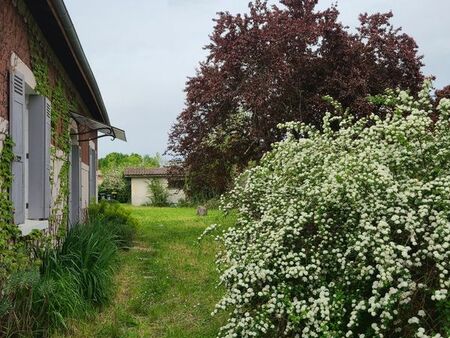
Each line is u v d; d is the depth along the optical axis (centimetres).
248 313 390
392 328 367
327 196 391
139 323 559
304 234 418
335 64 1136
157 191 3816
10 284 455
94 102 1175
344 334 369
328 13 1155
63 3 562
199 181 1378
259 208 475
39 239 646
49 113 709
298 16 1206
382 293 368
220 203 517
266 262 397
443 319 337
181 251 1080
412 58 1134
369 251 371
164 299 664
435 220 360
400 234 376
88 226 820
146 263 939
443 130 419
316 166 443
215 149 1302
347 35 1141
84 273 587
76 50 726
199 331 523
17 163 555
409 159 416
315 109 1141
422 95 437
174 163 1401
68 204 930
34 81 664
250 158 1291
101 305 596
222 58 1161
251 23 1195
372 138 443
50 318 479
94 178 1659
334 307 361
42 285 479
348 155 418
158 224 1848
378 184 383
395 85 1143
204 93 1193
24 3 601
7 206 513
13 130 544
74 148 1123
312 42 1117
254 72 1155
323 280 393
